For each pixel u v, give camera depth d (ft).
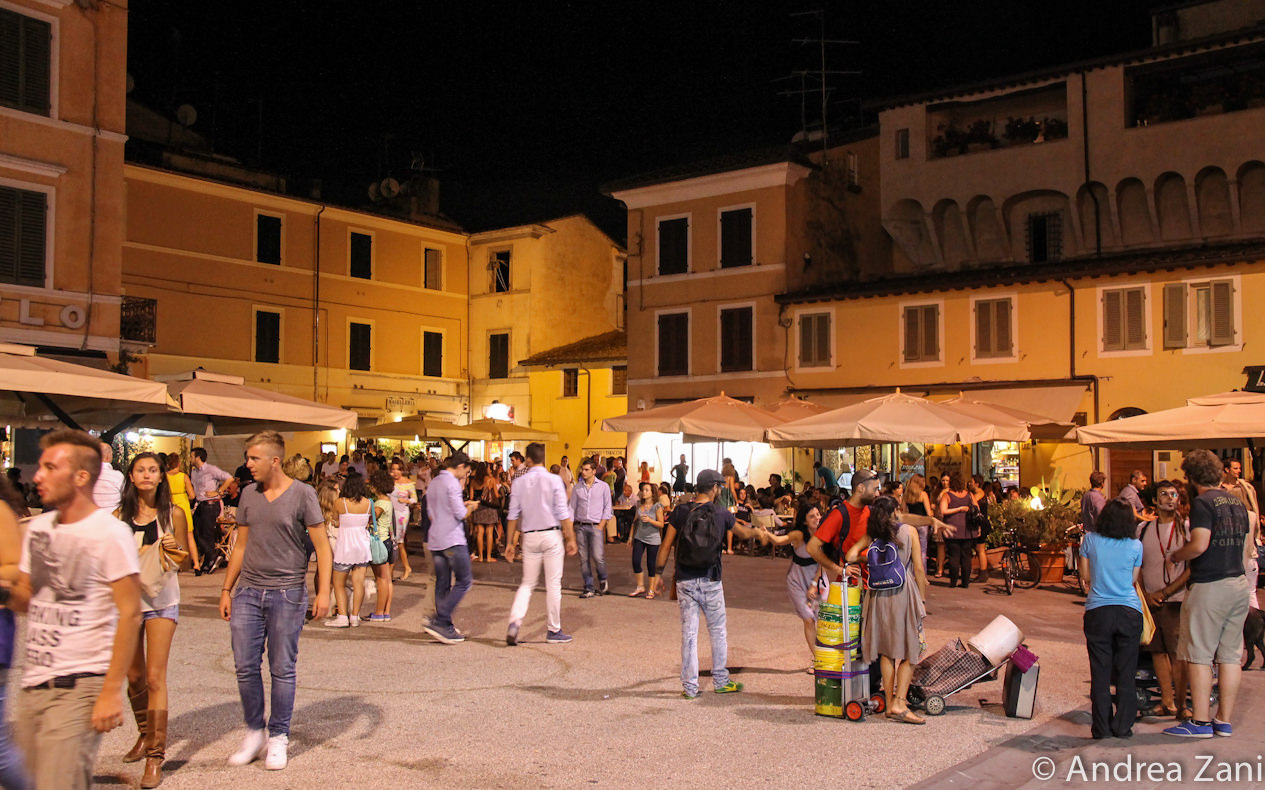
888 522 25.54
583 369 119.03
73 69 69.56
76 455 14.98
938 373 86.94
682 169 104.42
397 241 125.70
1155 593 26.32
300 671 30.45
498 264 131.13
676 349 103.65
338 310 119.03
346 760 21.39
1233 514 24.04
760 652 34.30
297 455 38.81
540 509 35.78
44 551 14.88
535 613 43.01
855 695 25.72
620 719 25.13
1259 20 88.84
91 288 69.77
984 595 51.01
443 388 129.18
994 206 93.45
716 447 99.09
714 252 101.60
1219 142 81.25
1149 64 85.40
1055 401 78.64
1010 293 83.71
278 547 21.07
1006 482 82.43
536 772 20.76
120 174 71.92
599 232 137.90
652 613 43.37
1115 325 78.95
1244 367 73.51
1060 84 89.86
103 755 21.57
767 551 73.41
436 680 29.35
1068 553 56.39
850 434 52.11
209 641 34.81
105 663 14.93
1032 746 23.38
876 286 90.79
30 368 36.81
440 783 19.95
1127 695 24.20
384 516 40.83
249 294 111.04
